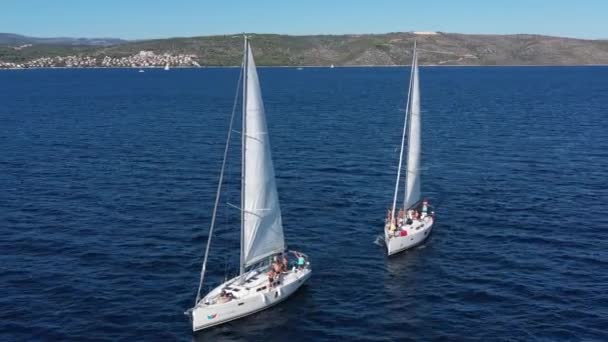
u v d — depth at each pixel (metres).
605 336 34.19
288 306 38.00
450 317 36.69
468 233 51.81
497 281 41.78
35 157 81.19
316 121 125.06
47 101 166.50
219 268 43.81
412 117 48.75
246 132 35.53
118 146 90.81
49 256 45.44
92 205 58.88
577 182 68.56
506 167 76.88
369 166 78.31
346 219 55.72
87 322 35.50
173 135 102.75
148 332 34.53
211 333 34.53
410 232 47.78
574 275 42.62
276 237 39.16
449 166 77.81
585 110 141.50
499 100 172.00
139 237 50.00
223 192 64.81
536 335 34.44
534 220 55.00
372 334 34.81
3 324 35.03
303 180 70.12
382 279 42.22
